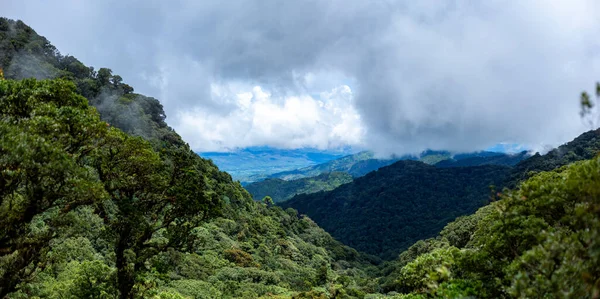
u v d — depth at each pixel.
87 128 10.67
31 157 8.47
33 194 9.59
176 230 15.24
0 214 9.34
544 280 5.80
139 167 14.02
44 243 11.30
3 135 8.27
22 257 10.91
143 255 14.58
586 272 5.02
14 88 10.12
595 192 5.73
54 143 9.29
